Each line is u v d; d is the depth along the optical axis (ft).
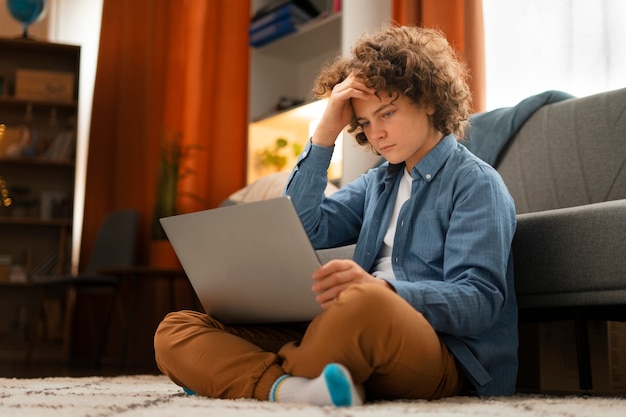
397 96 4.42
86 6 16.62
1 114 15.88
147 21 15.33
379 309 3.59
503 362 4.46
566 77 9.02
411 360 3.73
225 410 3.26
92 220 15.20
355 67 4.68
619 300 4.81
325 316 3.69
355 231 5.38
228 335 4.15
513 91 9.55
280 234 3.85
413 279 4.51
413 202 4.63
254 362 3.94
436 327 3.97
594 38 8.77
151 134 14.83
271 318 4.31
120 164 15.07
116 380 7.25
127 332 11.89
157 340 4.33
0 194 15.58
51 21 16.42
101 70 15.52
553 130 7.09
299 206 5.14
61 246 15.28
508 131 7.34
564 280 5.08
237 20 13.55
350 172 9.96
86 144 16.24
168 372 4.31
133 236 14.07
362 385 3.79
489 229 4.24
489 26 9.82
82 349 15.06
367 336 3.60
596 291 4.93
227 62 13.51
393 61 4.53
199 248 4.31
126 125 15.15
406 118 4.46
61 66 16.29
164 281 14.16
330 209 5.30
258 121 12.28
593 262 4.94
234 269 4.20
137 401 3.97
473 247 4.20
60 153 15.60
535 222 5.28
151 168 14.75
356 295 3.62
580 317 5.27
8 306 15.52
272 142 12.64
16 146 15.46
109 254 14.23
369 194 5.21
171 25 14.87
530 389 6.22
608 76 8.63
